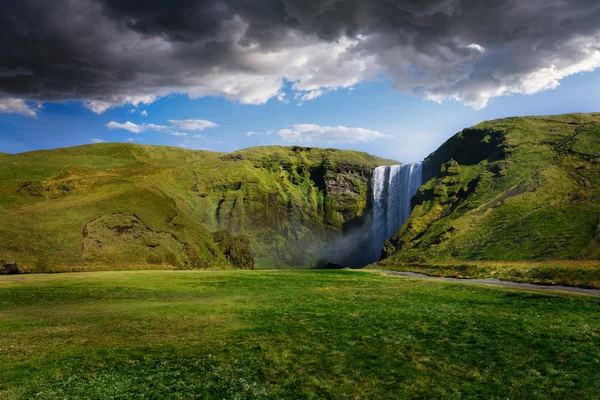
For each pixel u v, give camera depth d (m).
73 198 167.25
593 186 134.75
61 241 128.00
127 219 157.75
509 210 140.00
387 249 184.62
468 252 123.94
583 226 108.88
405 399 21.77
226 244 198.25
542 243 108.94
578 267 80.06
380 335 34.81
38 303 53.78
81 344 30.14
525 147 184.12
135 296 61.94
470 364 27.20
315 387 23.22
